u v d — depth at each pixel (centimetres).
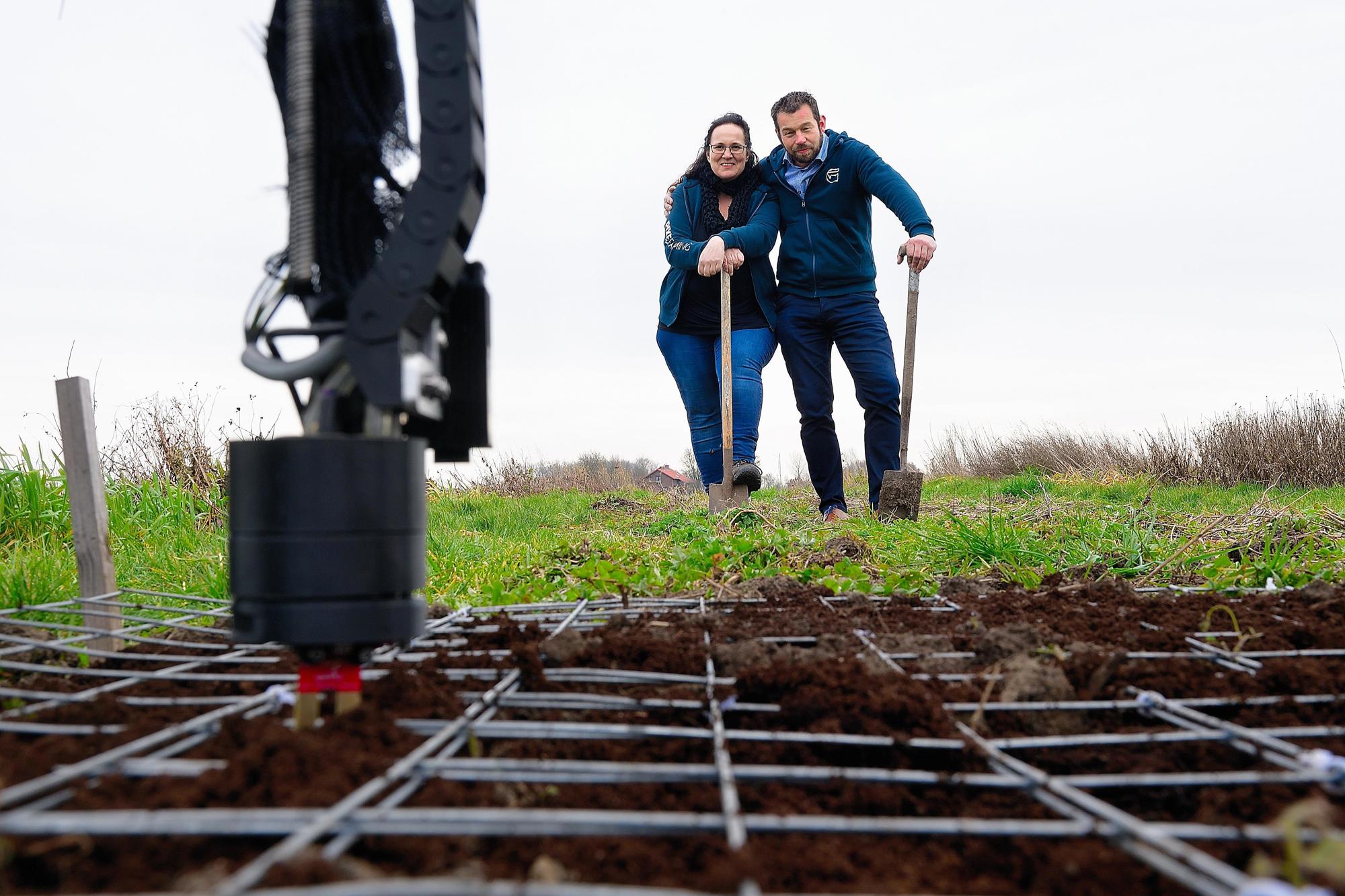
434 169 127
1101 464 1523
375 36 143
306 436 124
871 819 114
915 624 256
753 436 683
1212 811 128
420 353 133
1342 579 339
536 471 1736
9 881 98
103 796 113
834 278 642
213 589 327
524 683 185
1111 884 105
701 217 674
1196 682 183
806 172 639
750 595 324
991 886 108
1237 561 415
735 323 685
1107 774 150
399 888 79
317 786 113
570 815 105
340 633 124
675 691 184
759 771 127
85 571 256
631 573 371
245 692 188
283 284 144
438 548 509
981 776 137
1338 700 172
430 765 123
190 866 98
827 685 172
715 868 97
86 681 212
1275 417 1270
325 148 137
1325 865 93
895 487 594
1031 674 178
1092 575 379
